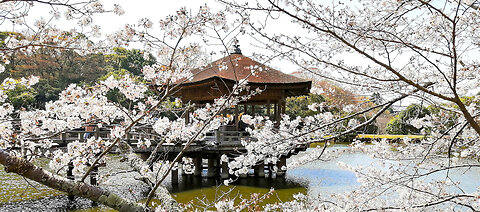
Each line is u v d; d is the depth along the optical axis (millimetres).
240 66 12047
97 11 2988
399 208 3301
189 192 9906
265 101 14680
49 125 3150
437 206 3898
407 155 3670
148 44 3352
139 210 2400
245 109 15867
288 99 14953
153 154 3771
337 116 3713
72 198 8695
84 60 29094
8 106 3072
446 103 3562
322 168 13938
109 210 7934
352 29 2838
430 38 3072
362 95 3488
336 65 3088
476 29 2951
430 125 3641
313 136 3662
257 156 3889
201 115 4352
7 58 3316
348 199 3727
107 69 26750
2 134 2688
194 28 3174
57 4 2521
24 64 20781
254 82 11180
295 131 4188
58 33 3168
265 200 8727
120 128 3123
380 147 3656
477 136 3557
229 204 3994
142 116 3174
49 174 2066
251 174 13203
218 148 11086
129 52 25375
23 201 8211
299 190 9945
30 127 3086
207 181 11656
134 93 3287
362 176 3668
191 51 3520
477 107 3553
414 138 3770
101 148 3219
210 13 3117
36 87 21516
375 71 3307
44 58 23656
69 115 3164
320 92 3795
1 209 7512
